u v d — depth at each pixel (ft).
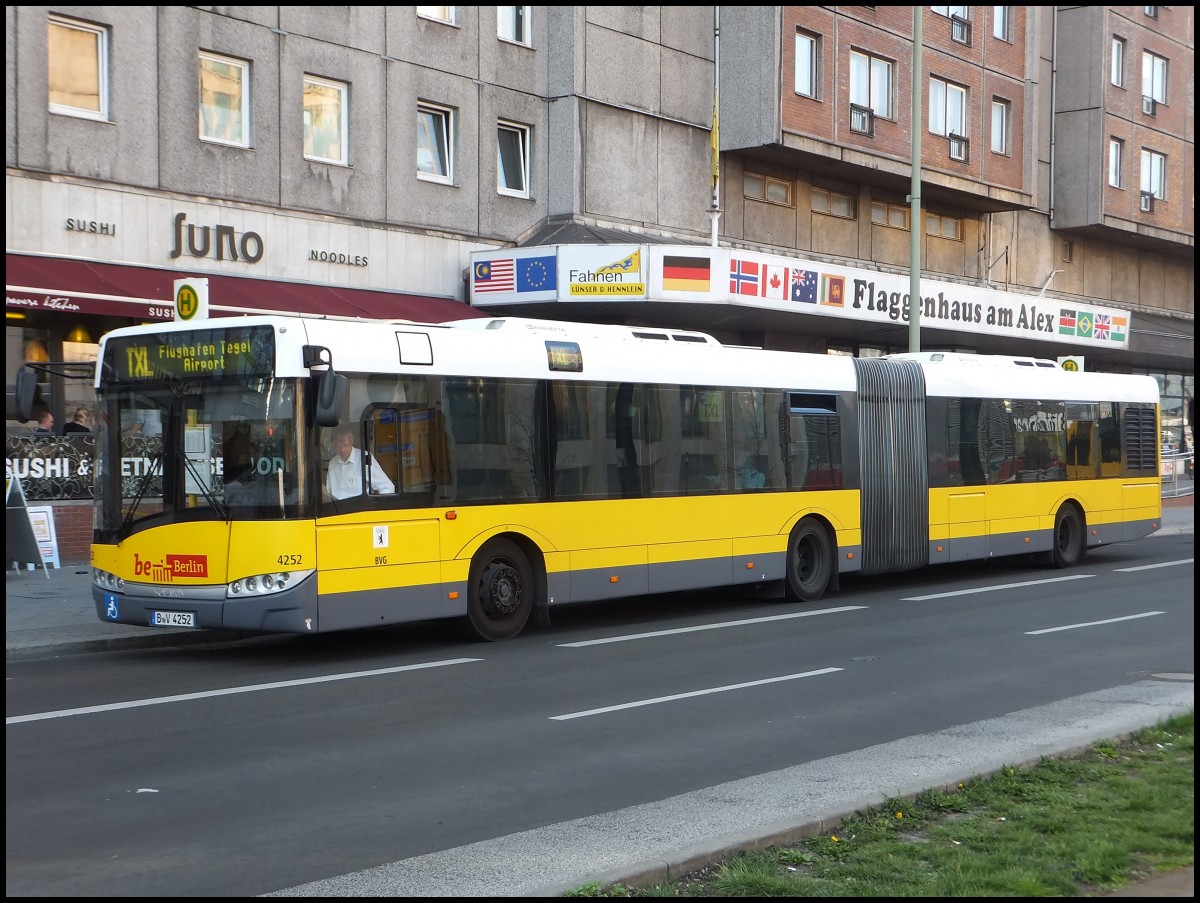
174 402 40.65
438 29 81.97
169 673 38.27
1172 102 146.51
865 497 59.57
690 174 96.37
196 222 70.23
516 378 45.42
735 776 25.34
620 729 29.86
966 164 118.01
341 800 23.56
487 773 25.61
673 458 50.85
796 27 99.19
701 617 51.52
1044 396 70.38
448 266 82.74
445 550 42.73
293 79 74.79
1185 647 41.96
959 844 19.88
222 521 39.40
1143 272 151.64
